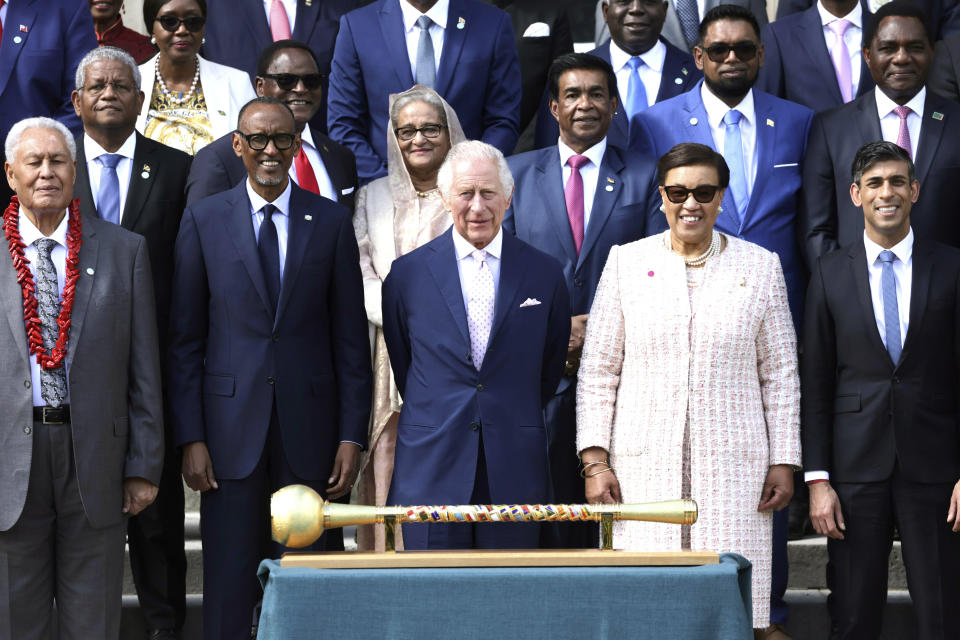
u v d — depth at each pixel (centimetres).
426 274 1597
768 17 2941
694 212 1538
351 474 1656
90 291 1565
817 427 1700
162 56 2083
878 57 1912
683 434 1529
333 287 1691
